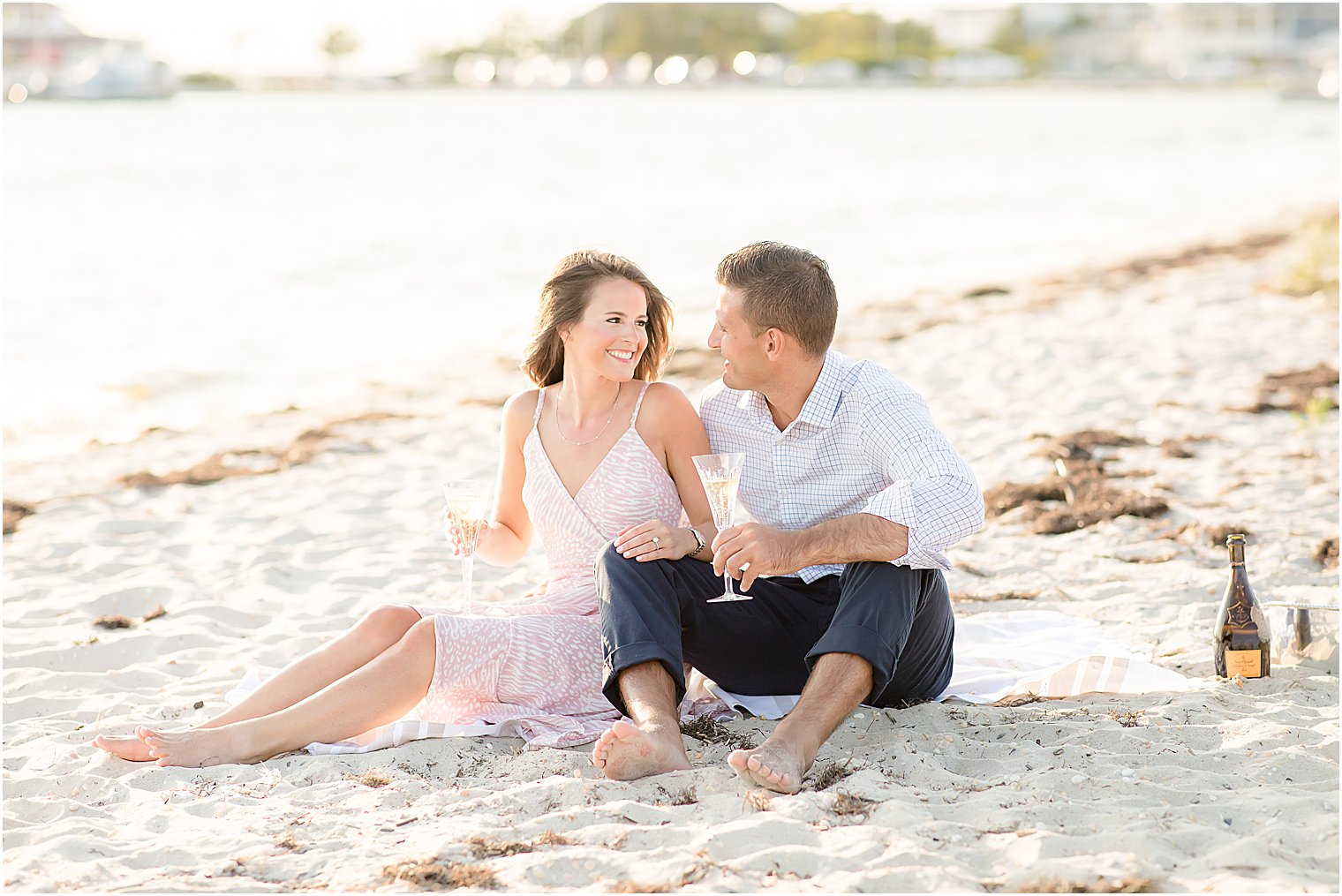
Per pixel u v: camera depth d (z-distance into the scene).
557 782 3.49
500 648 3.97
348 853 3.16
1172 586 5.38
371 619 4.02
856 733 3.91
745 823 3.14
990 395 9.38
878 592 3.67
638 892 2.90
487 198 26.23
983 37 117.38
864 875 2.89
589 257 4.29
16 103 91.75
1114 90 93.12
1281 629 4.41
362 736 4.00
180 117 66.19
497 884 2.97
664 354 4.44
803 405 4.05
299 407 9.92
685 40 120.44
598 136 46.56
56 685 4.67
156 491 7.56
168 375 11.10
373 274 16.95
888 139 42.44
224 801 3.52
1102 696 4.23
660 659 3.64
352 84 120.94
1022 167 31.11
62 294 15.36
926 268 16.20
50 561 6.28
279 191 28.03
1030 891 2.83
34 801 3.55
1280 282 13.39
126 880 3.04
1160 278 14.38
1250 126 44.84
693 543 3.95
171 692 4.57
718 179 29.53
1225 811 3.20
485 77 124.75
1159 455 7.53
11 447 8.91
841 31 119.81
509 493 4.54
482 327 13.34
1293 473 7.00
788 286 3.85
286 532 6.70
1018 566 5.80
